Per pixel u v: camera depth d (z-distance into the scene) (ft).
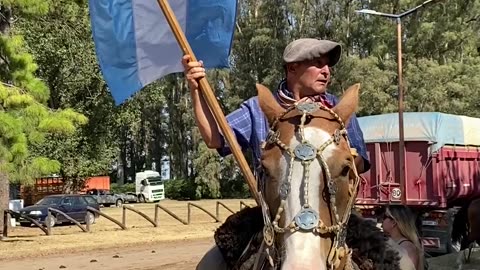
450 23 161.07
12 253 61.62
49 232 78.07
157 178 196.65
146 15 19.19
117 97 19.31
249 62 176.86
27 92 63.00
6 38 63.26
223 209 127.65
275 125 11.91
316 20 167.12
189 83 15.15
